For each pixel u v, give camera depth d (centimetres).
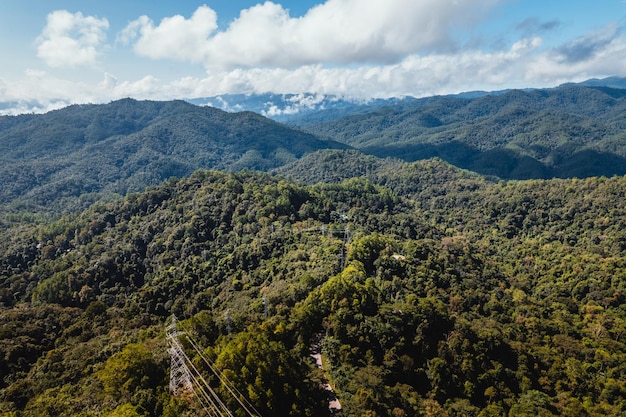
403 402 7412
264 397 6316
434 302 10019
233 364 6631
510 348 9294
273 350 7112
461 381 8325
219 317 9219
